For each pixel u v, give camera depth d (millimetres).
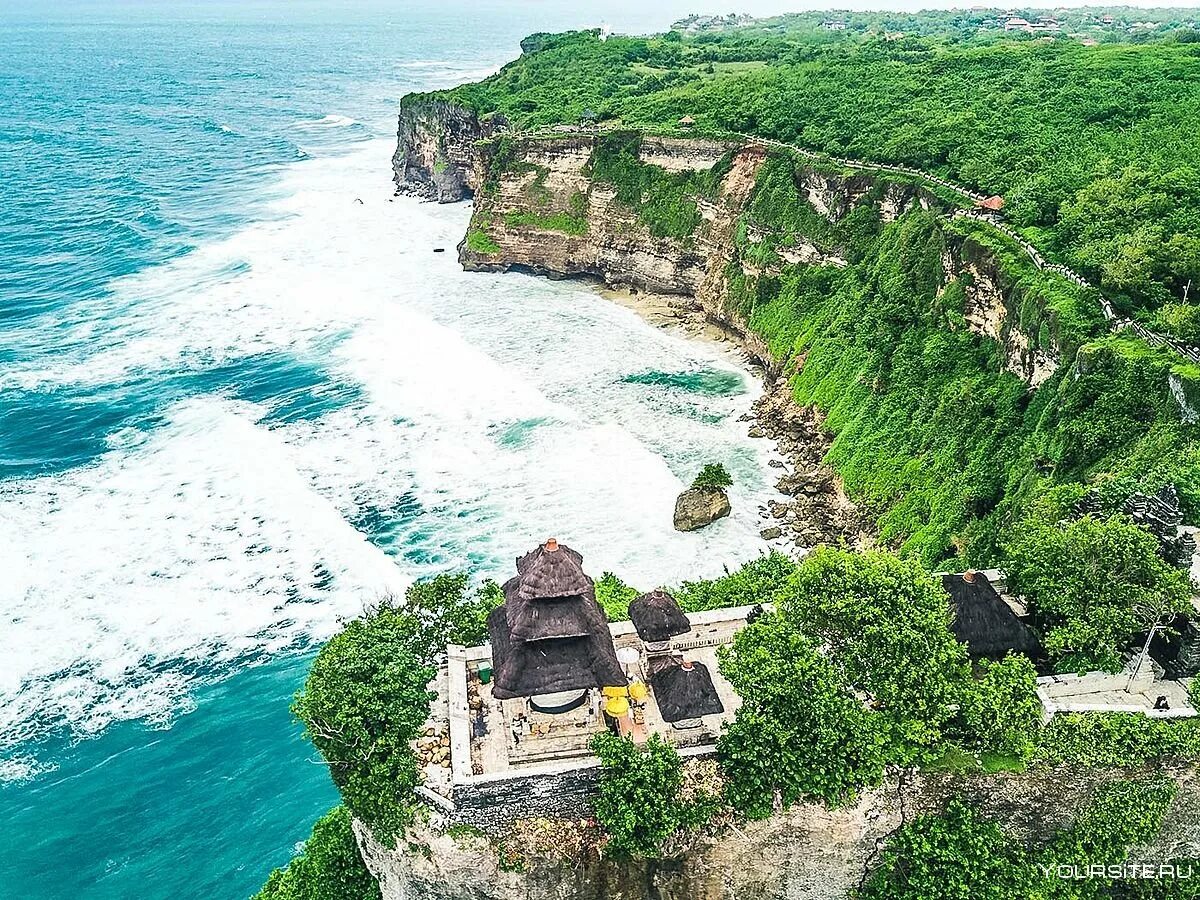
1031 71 112562
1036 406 60562
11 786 46688
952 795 29703
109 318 98062
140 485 68062
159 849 44312
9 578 58531
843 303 83812
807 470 72750
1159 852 30156
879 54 140000
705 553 62656
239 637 54688
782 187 96062
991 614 32969
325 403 80625
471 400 81438
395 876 30891
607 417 79938
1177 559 34219
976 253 71312
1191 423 49938
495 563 60688
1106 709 30422
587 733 30656
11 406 79062
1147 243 62719
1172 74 102750
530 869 29156
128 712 50375
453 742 30281
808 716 29078
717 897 30219
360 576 58938
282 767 47969
